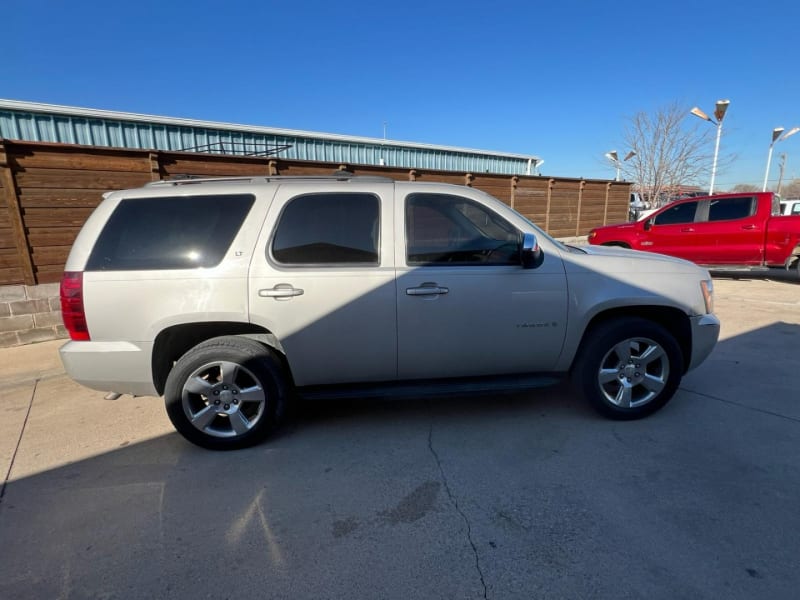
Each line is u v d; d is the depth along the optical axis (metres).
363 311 3.09
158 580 2.05
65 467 3.03
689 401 3.74
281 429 3.46
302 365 3.15
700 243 9.36
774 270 9.01
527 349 3.30
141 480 2.85
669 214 9.83
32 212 5.84
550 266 3.25
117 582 2.04
